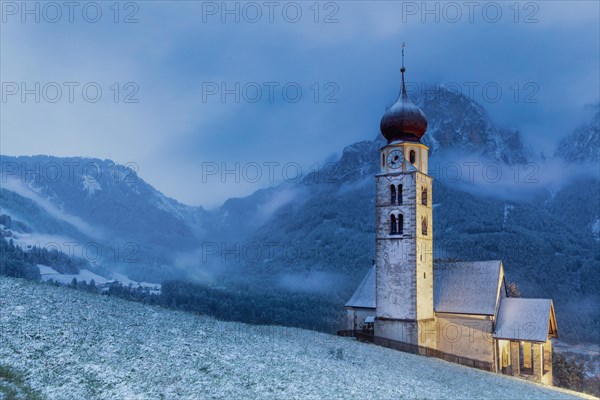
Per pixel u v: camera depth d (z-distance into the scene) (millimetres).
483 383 52594
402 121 72500
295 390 35312
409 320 67562
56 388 29141
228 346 46219
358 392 37188
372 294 79312
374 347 66125
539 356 67188
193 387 32781
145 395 30047
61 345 36406
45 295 51625
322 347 58500
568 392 59156
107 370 33250
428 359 63688
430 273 71562
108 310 51500
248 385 35094
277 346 51906
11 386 28078
